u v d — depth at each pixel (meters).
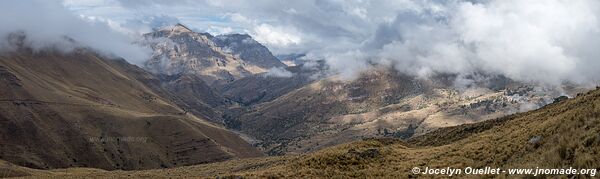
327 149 56.38
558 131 29.50
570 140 25.27
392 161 43.47
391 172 37.69
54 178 90.88
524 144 32.09
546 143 28.53
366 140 62.19
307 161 45.53
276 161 103.31
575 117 30.30
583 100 40.56
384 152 47.59
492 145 37.94
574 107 40.34
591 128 25.59
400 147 58.34
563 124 29.81
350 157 45.03
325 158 44.88
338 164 43.09
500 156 32.84
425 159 41.72
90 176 96.31
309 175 38.62
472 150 39.41
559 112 42.31
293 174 39.78
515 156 30.67
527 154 29.30
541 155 26.25
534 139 31.42
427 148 54.16
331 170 40.81
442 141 64.00
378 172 38.19
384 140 64.50
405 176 34.62
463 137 61.16
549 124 33.84
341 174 38.78
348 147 53.72
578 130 26.53
